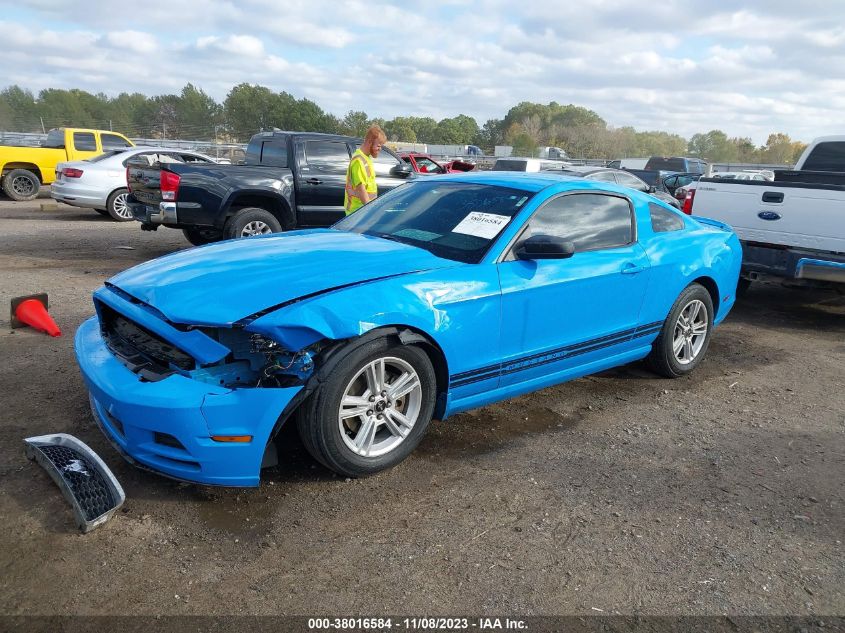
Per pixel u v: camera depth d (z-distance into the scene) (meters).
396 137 134.25
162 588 2.54
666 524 3.14
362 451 3.32
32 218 13.41
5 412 3.93
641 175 20.42
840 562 2.91
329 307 3.02
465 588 2.63
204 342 2.94
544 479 3.51
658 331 4.86
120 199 13.10
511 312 3.72
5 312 6.07
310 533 2.93
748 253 7.07
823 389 5.12
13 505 2.99
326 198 9.38
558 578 2.71
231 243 4.06
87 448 3.28
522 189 4.17
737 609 2.58
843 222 6.27
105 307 3.57
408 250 3.76
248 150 9.82
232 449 2.93
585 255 4.18
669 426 4.29
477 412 4.35
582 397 4.73
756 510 3.30
